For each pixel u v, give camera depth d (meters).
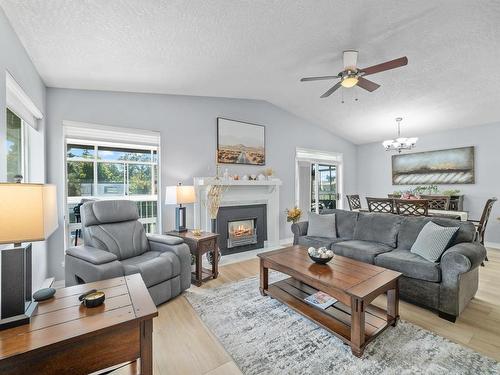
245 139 4.61
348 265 2.32
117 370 1.52
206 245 3.12
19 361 1.01
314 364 1.67
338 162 6.43
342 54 2.96
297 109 5.11
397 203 3.90
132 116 3.49
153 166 3.83
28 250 1.33
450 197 4.85
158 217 3.75
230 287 2.91
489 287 2.87
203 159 4.12
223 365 1.68
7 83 1.92
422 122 5.09
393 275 2.07
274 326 2.12
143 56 2.49
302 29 2.39
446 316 2.21
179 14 1.93
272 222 4.84
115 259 2.24
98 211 2.69
